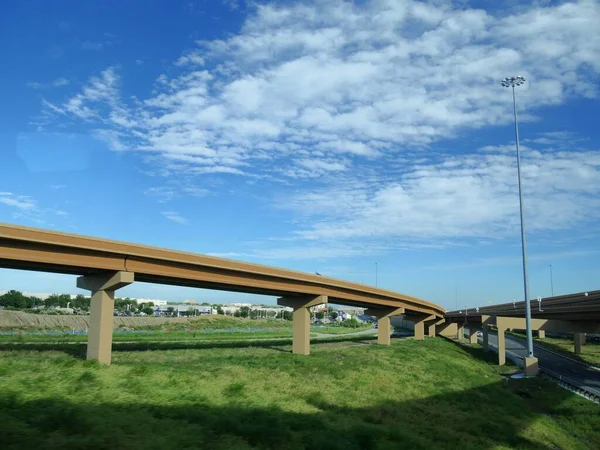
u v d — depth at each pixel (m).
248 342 74.50
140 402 23.72
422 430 29.89
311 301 61.44
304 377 41.12
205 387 30.81
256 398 30.14
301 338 60.78
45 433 15.80
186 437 18.14
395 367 54.16
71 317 116.38
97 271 39.19
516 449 30.91
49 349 43.09
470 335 122.12
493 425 35.59
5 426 15.55
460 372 62.31
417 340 103.50
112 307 39.50
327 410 30.55
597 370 75.25
